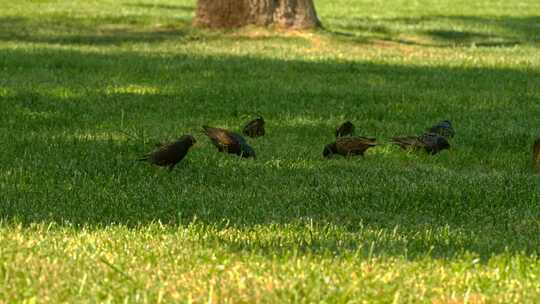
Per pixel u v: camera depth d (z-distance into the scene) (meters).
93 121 17.34
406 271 8.73
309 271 8.55
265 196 11.96
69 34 36.38
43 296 7.80
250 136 16.16
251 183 12.71
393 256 9.23
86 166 13.38
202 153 14.48
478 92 22.73
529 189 12.76
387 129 17.34
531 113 19.89
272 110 19.02
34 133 16.06
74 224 10.32
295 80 24.08
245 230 10.23
